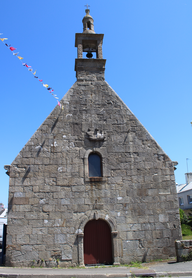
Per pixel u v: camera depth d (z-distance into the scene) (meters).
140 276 11.10
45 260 13.87
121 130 16.58
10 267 13.44
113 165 15.80
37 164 15.28
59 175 15.24
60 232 14.35
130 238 14.68
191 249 13.77
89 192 15.13
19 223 14.27
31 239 14.11
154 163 16.09
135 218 15.02
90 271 12.20
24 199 14.65
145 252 14.56
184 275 11.16
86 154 15.80
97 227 14.92
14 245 13.95
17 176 14.96
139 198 15.39
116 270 12.34
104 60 18.48
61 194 14.94
